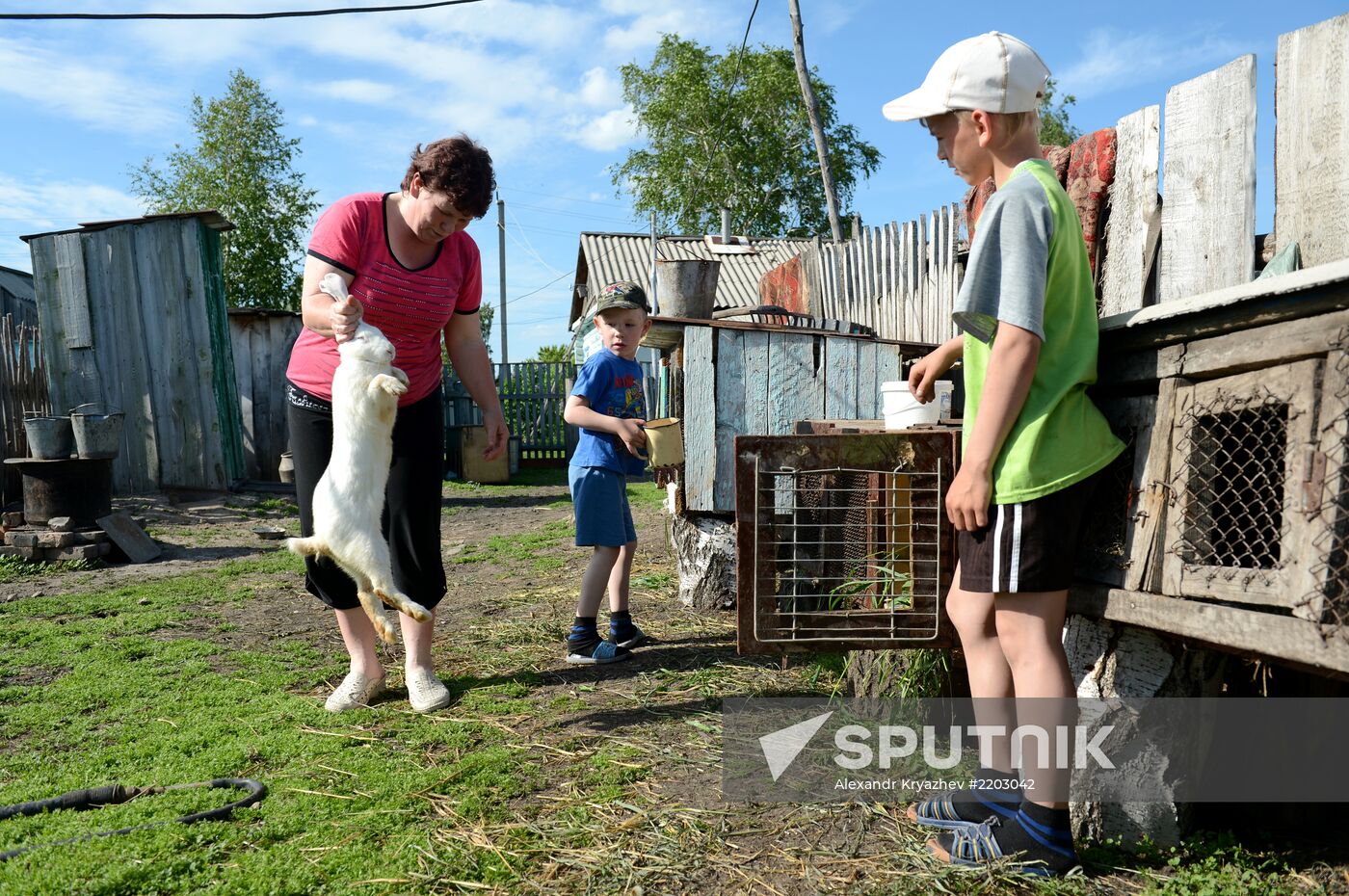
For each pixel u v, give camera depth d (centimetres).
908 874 219
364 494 280
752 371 489
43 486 719
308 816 253
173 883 215
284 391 1306
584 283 2191
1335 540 173
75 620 511
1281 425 202
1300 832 246
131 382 1045
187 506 992
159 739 314
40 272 1011
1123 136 359
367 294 324
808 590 268
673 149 3291
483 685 373
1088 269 216
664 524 826
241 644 454
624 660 405
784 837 240
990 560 207
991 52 216
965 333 230
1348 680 178
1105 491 230
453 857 229
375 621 285
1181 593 207
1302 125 278
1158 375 214
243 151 3142
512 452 1639
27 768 293
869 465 254
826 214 3331
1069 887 211
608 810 256
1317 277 175
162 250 1052
